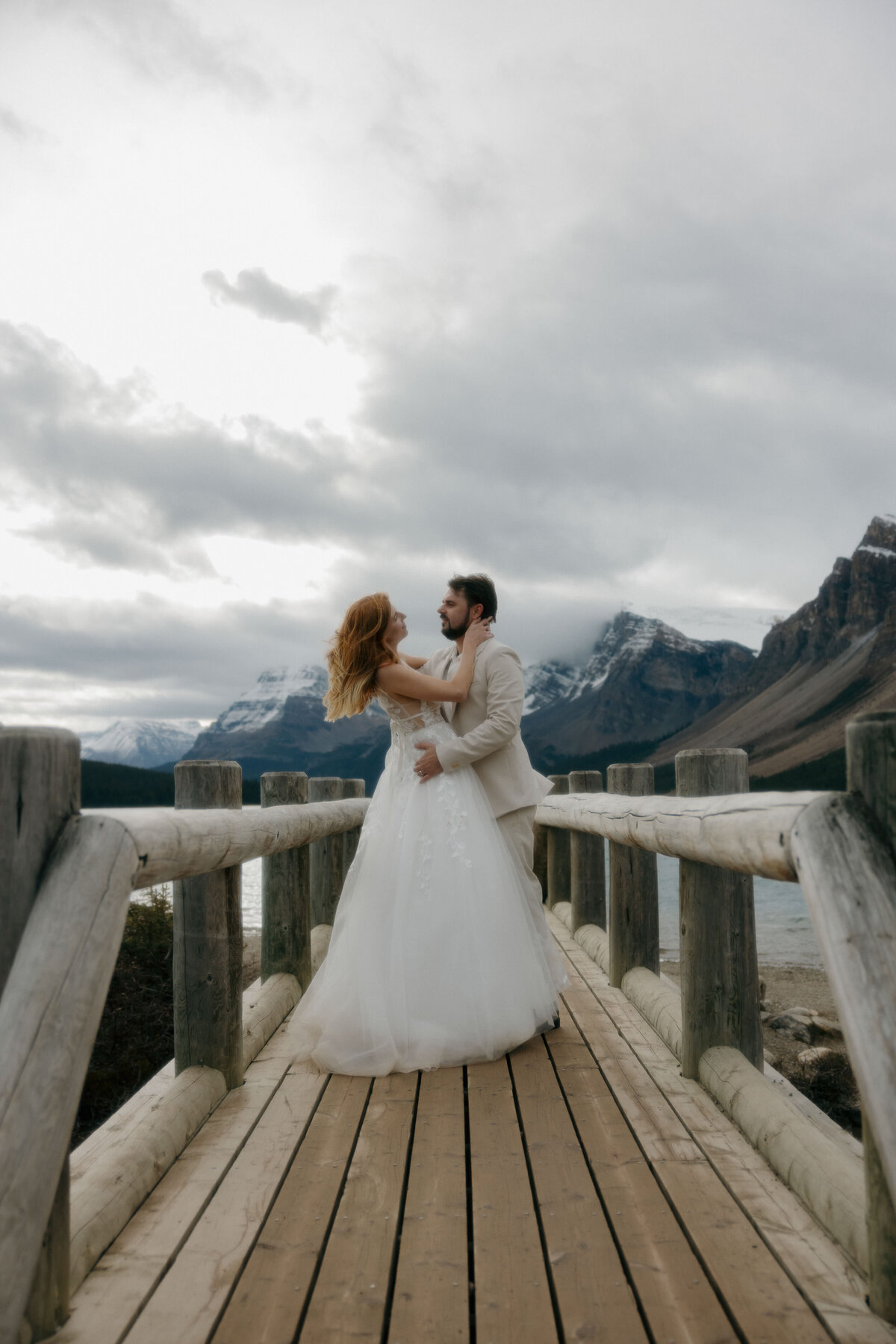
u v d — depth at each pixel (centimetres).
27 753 140
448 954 283
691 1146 213
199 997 253
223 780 249
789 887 2914
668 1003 318
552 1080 262
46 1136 125
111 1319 145
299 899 368
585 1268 160
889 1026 119
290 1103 246
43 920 134
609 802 335
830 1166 178
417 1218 180
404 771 314
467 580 337
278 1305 150
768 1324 142
